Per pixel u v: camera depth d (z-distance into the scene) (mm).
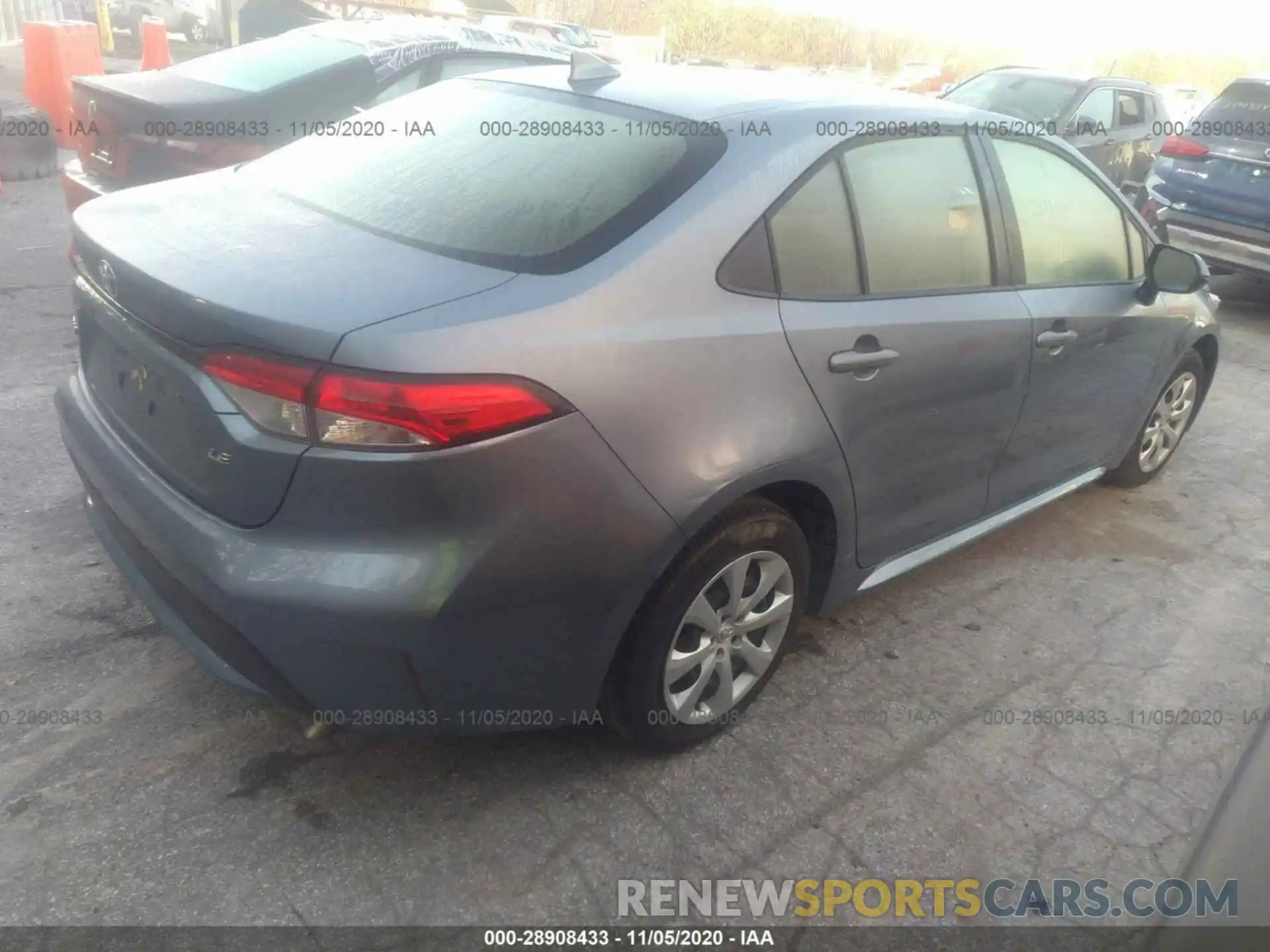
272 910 2240
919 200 3059
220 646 2275
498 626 2211
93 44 11227
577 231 2439
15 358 4957
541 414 2143
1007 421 3436
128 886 2260
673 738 2740
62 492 3803
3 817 2396
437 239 2475
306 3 14977
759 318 2549
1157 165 8602
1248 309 8680
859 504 2949
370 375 2020
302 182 2914
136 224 2648
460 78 3422
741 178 2602
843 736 2961
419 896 2312
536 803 2598
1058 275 3631
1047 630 3621
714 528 2529
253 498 2160
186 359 2236
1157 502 4762
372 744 2732
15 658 2916
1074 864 2594
